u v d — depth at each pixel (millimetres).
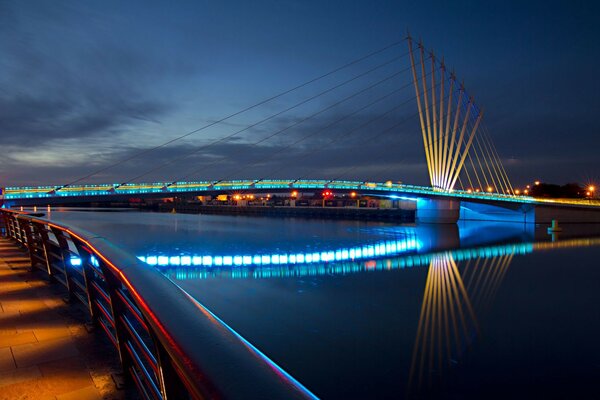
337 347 14391
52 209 166875
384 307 20109
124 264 1896
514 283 26859
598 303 21516
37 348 3281
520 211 84188
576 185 122500
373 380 11859
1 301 4844
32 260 6922
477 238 55844
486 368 12781
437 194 82500
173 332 1054
